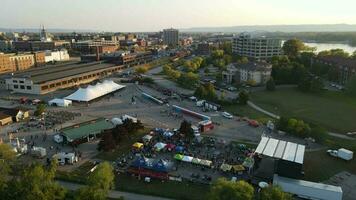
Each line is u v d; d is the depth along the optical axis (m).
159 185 100.56
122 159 117.69
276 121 161.12
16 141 128.75
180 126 147.00
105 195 87.06
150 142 134.00
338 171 114.06
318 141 140.12
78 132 135.75
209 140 138.50
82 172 107.44
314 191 95.31
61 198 83.75
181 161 116.31
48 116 170.25
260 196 84.50
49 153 122.75
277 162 103.12
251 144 136.88
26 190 81.44
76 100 199.12
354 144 139.25
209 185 100.75
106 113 179.25
